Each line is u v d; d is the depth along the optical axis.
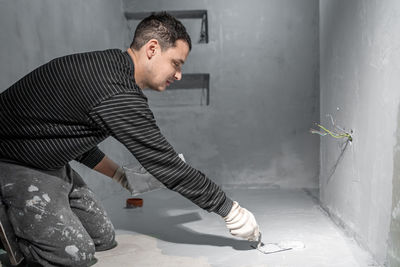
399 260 1.55
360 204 2.04
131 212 2.91
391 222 1.63
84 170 3.17
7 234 1.63
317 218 2.63
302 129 3.96
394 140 1.60
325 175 2.81
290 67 3.95
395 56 1.59
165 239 2.18
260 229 2.37
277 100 3.97
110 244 2.01
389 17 1.65
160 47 1.54
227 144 4.04
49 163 1.66
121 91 1.46
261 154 4.01
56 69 1.54
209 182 1.62
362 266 1.75
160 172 1.55
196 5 3.98
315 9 3.89
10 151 1.63
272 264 1.76
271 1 3.93
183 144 4.10
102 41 3.65
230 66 4.00
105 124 1.47
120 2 4.07
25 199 1.62
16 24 2.41
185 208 3.01
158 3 4.04
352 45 2.16
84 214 1.92
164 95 4.27
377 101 1.79
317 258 1.84
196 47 4.00
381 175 1.75
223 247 2.02
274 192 3.70
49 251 1.64
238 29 3.97
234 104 4.02
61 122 1.56
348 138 2.21
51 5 2.81
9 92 1.61
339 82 2.42
